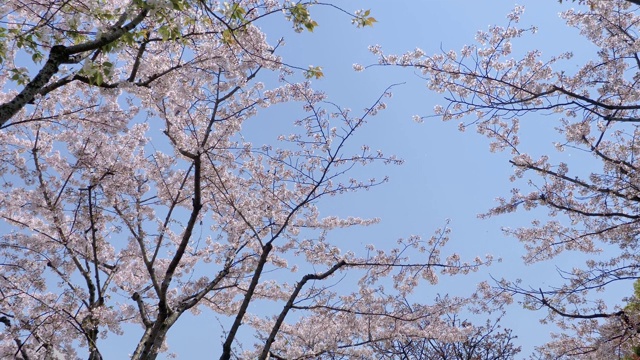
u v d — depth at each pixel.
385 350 10.55
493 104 7.11
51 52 4.31
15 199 7.63
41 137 8.09
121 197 7.67
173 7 4.53
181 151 6.87
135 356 6.86
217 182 8.25
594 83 7.86
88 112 7.15
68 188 7.22
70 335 7.02
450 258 8.21
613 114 6.96
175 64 7.22
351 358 8.21
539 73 7.84
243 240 8.62
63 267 7.41
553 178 8.98
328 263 8.45
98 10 4.71
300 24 5.34
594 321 9.22
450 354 11.33
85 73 4.47
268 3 7.26
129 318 8.48
